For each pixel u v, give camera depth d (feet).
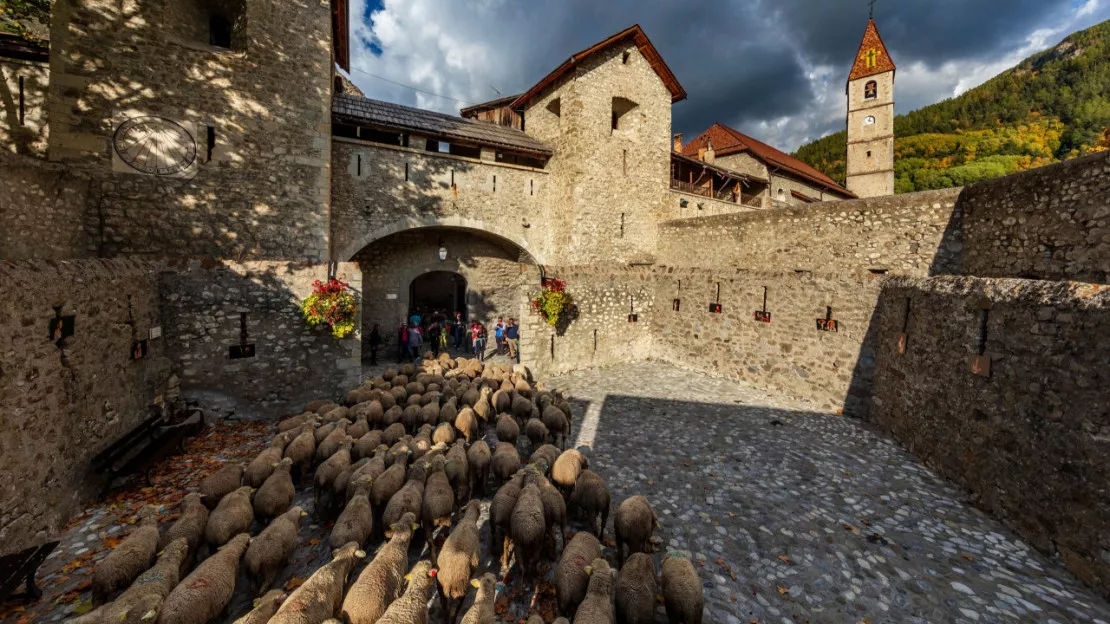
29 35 31.63
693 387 40.29
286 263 30.53
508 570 15.40
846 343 33.22
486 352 55.26
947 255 29.86
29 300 16.46
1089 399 14.47
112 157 30.55
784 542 16.99
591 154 55.16
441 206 50.52
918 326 25.57
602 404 35.14
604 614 11.10
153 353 26.00
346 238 45.11
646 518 15.17
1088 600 13.67
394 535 14.39
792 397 37.04
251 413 29.55
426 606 11.91
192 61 32.86
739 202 78.18
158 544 14.29
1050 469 15.80
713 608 13.56
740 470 23.29
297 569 15.25
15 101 30.66
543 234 58.18
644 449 26.03
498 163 54.34
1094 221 19.40
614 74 56.75
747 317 41.37
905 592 14.33
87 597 13.87
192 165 32.91
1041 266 22.36
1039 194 22.59
